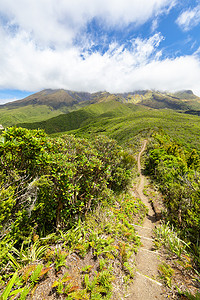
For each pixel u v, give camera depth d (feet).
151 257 13.21
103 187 18.30
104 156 19.40
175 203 22.82
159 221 22.70
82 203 12.14
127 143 135.64
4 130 8.66
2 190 7.93
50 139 13.35
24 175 10.59
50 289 7.29
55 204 11.10
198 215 15.55
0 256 7.27
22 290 6.51
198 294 8.27
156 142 100.27
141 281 10.14
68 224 12.44
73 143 16.10
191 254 12.44
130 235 15.48
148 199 33.42
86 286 8.06
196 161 53.78
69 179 11.08
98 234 12.84
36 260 8.55
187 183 20.07
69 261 9.14
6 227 8.58
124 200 26.50
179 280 9.99
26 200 9.72
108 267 9.91
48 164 10.53
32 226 10.84
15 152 9.29
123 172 27.91
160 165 50.60
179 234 16.49
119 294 8.64
